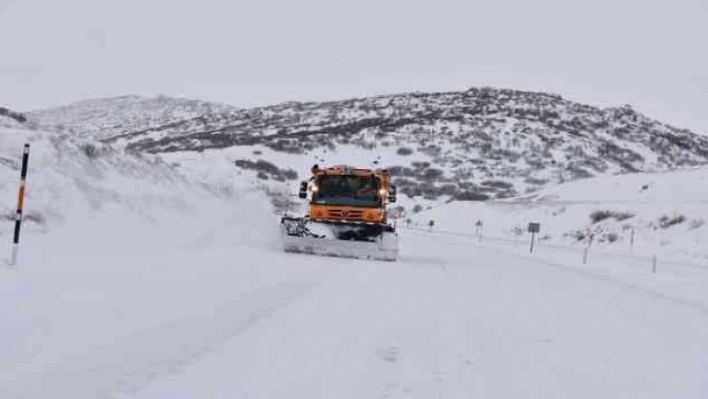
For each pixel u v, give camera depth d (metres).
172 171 22.05
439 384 5.96
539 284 16.64
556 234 58.34
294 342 7.18
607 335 9.50
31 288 8.57
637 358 7.99
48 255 11.58
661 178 72.81
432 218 82.88
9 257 10.66
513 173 140.00
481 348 7.75
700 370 7.53
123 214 15.98
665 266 30.09
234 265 14.20
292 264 16.02
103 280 9.99
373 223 21.25
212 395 5.06
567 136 179.88
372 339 7.70
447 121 181.38
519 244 47.88
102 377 5.24
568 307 12.34
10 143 15.40
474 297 12.65
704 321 11.92
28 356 5.62
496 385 6.11
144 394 4.93
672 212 48.41
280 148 135.88
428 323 9.12
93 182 16.38
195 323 7.66
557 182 135.12
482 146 157.00
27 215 13.09
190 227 18.47
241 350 6.60
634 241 45.81
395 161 141.88
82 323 7.02
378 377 6.04
